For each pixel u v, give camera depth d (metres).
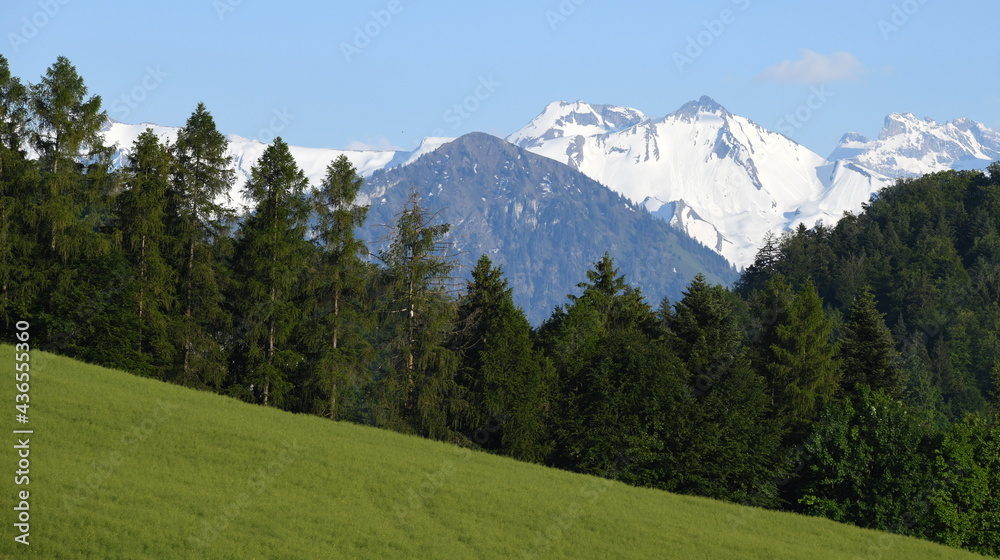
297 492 38.31
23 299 56.59
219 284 59.44
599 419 60.03
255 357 59.06
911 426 56.59
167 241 58.06
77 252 56.66
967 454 55.62
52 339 56.91
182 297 59.03
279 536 33.03
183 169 58.19
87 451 38.34
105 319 56.34
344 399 60.00
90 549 29.08
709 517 45.78
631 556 36.91
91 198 58.03
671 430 60.31
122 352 56.66
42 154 58.91
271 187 59.59
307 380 58.72
